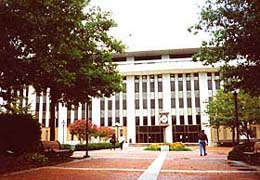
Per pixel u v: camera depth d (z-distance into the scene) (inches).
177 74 2394.2
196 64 2310.5
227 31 522.0
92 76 770.2
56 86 714.2
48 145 751.1
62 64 647.1
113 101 2416.3
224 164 611.8
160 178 400.5
